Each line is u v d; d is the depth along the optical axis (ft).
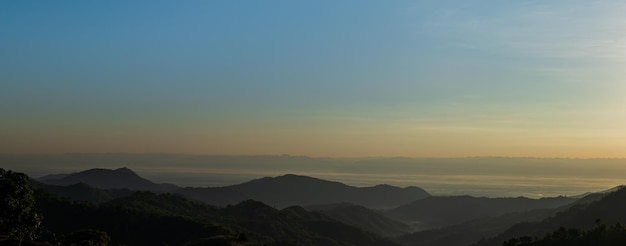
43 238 266.36
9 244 183.21
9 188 164.04
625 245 303.07
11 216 163.94
